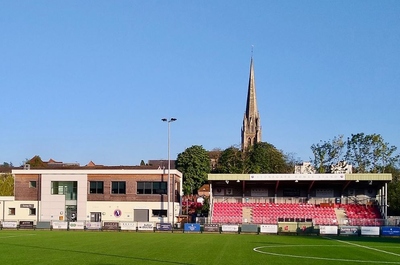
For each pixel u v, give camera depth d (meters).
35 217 88.75
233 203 89.31
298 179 83.31
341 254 39.81
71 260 33.41
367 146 123.31
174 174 87.19
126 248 42.88
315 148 126.88
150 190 87.19
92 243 48.72
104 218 87.31
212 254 38.16
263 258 35.88
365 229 68.81
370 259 36.22
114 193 87.69
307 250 43.12
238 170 140.75
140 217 86.75
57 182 89.12
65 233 67.69
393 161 122.25
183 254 37.81
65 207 88.50
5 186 124.31
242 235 66.56
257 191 90.00
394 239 61.25
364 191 87.94
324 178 82.44
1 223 79.12
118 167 101.88
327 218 84.19
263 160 141.50
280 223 71.44
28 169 92.44
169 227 74.69
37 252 39.09
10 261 32.81
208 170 149.88
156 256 36.06
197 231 72.88
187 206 107.50
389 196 109.56
